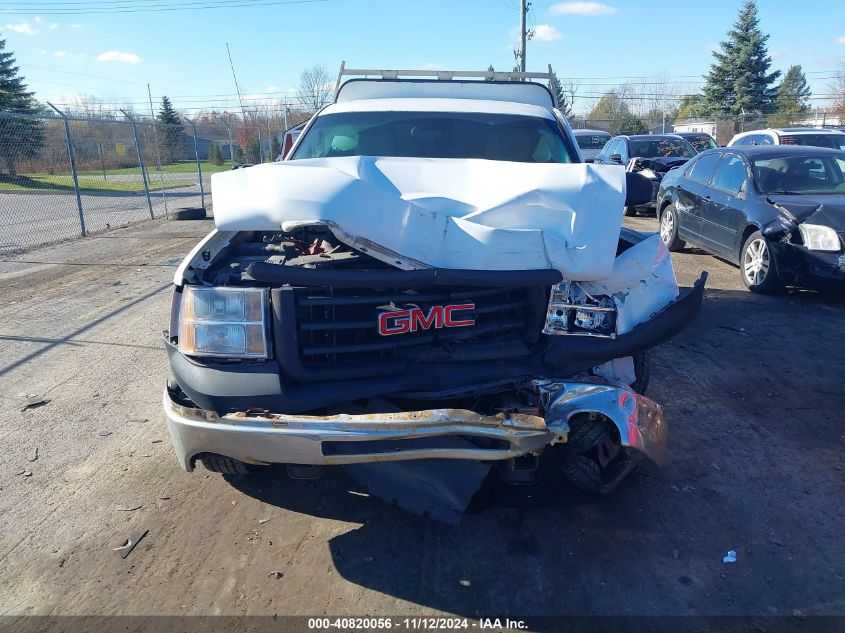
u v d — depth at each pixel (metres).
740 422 4.42
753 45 47.69
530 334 3.15
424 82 5.59
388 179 3.40
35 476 3.80
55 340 6.21
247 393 2.77
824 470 3.82
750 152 8.68
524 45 35.12
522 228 3.11
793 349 5.82
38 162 14.97
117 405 4.75
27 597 2.84
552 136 4.76
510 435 2.72
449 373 2.99
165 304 7.45
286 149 5.97
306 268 2.75
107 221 15.32
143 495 3.61
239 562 3.06
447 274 2.83
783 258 7.29
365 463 2.86
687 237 9.73
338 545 3.18
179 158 21.52
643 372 3.95
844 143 12.59
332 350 2.86
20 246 11.69
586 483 3.40
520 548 3.15
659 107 55.16
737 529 3.28
